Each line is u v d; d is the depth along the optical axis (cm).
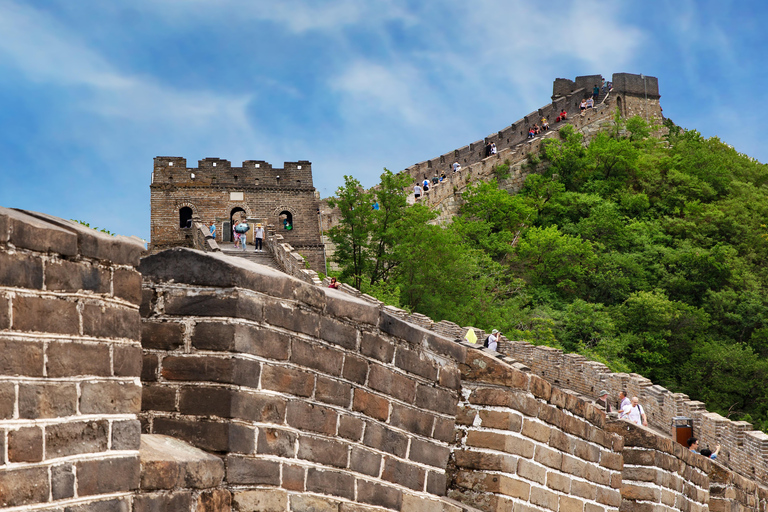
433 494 769
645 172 8975
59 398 480
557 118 9450
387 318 719
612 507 1014
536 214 7900
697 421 2675
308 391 643
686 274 7688
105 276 509
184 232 6506
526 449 848
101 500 499
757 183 9550
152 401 595
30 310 467
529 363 3525
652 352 6494
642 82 10438
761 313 7212
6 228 456
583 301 6600
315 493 643
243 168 6612
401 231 5941
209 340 594
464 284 5775
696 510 1264
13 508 455
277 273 631
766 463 2297
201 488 563
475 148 8369
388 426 720
